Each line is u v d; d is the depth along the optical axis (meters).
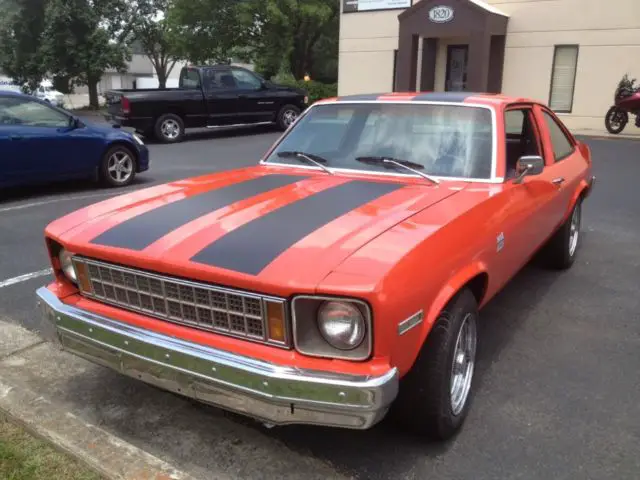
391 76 20.69
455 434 2.98
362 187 3.38
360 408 2.24
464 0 17.12
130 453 2.74
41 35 29.91
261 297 2.36
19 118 8.29
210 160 12.26
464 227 2.91
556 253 5.27
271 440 2.94
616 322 4.33
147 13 34.69
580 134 15.88
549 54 17.53
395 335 2.33
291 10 28.41
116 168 9.39
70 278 3.06
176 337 2.58
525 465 2.75
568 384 3.47
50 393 3.36
